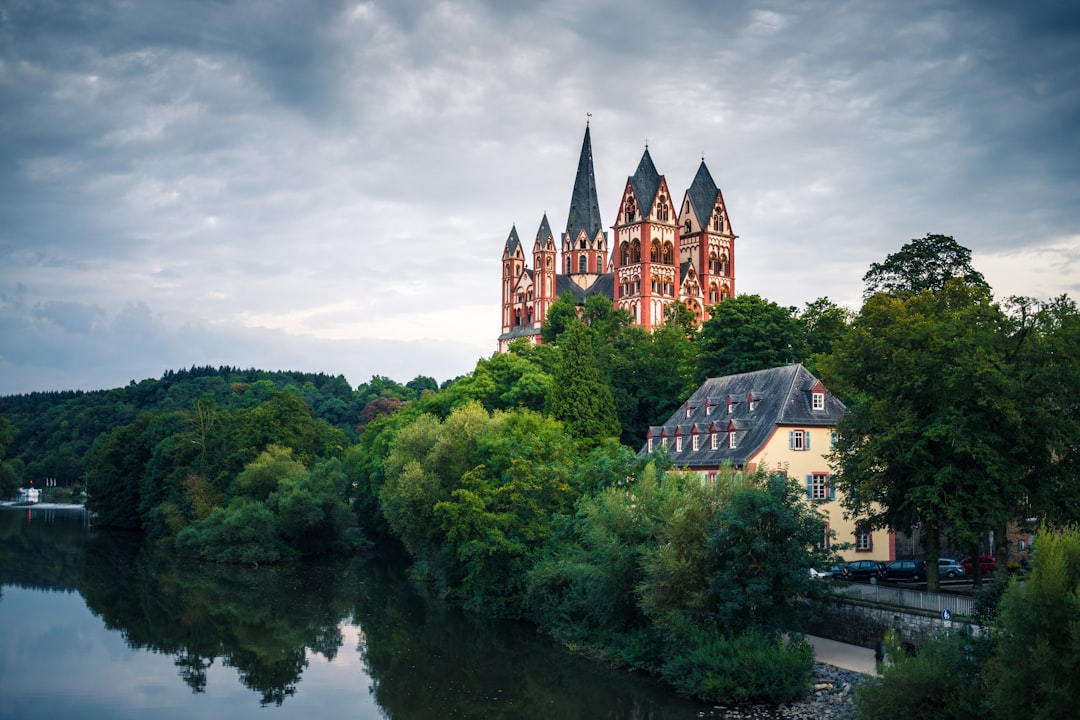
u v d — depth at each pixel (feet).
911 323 195.31
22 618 260.01
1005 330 179.42
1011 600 114.32
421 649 219.61
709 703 166.81
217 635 238.89
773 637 170.30
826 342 345.51
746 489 173.78
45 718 172.96
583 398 334.03
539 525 238.68
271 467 390.63
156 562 372.99
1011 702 112.16
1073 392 170.81
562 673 192.44
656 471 215.92
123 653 220.64
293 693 187.11
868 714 131.64
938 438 172.65
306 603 279.28
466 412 289.94
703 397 301.84
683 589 176.35
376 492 387.55
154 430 501.97
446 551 268.00
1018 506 178.29
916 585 219.82
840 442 196.85
